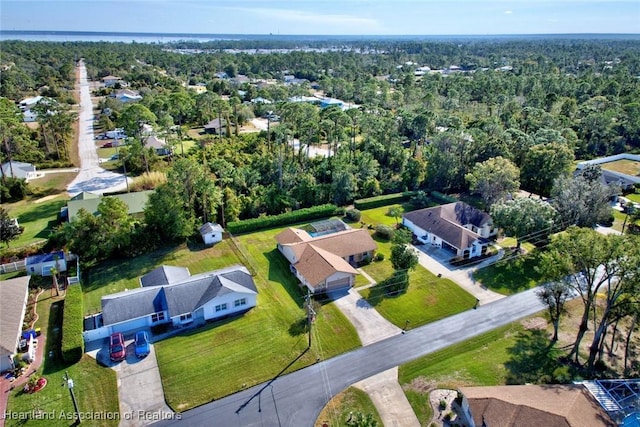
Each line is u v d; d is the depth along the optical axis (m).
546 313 45.38
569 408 29.73
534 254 57.12
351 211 68.12
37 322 42.00
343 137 88.62
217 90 169.62
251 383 35.41
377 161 87.06
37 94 159.88
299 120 96.44
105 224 52.62
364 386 35.28
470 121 111.81
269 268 53.47
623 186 82.19
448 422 32.00
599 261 35.66
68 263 52.62
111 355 37.28
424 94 152.12
